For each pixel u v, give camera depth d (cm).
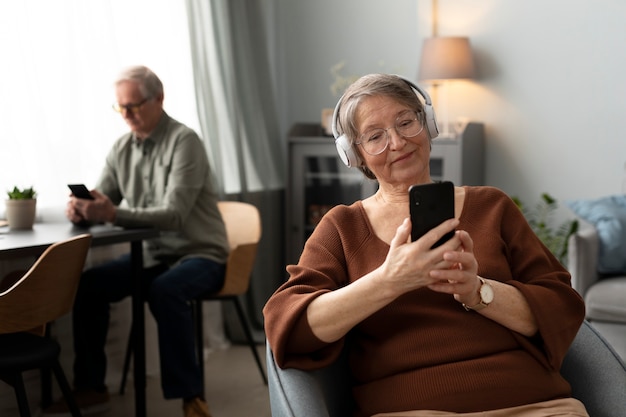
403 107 161
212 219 339
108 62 357
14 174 315
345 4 490
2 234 276
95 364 325
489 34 452
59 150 334
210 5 421
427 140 164
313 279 157
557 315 152
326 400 153
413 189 138
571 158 438
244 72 445
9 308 228
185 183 324
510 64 448
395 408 151
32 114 320
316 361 151
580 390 160
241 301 438
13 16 311
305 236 462
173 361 301
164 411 328
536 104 444
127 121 330
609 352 160
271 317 152
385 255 161
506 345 154
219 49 427
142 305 298
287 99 509
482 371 149
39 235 273
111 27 357
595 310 336
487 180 458
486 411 147
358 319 146
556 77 439
